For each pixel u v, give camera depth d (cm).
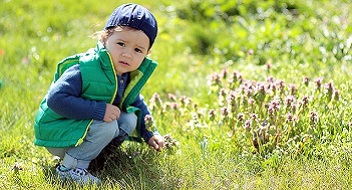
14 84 595
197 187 383
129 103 429
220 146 437
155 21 412
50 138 404
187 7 863
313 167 394
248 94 448
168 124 483
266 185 379
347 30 640
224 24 807
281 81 453
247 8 842
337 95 439
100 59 401
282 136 427
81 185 390
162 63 674
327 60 576
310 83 494
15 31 766
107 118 400
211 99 532
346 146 412
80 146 406
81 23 812
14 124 491
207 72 657
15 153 454
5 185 389
